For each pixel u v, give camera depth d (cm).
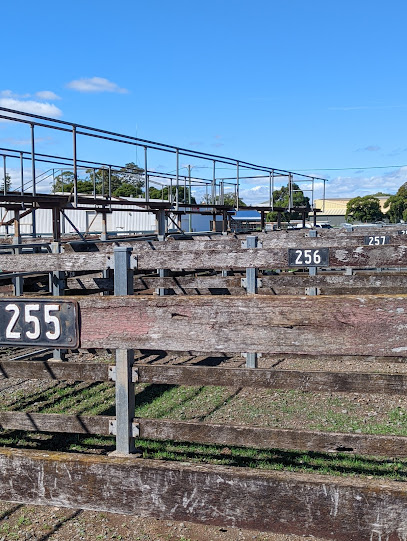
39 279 1002
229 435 364
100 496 226
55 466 229
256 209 1781
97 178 2820
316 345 225
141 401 639
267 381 409
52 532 372
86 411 604
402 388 394
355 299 220
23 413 423
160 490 221
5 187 1152
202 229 2983
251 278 648
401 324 217
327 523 206
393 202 6281
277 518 210
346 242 759
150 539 362
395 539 199
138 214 2764
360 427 543
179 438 355
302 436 357
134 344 242
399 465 456
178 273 1130
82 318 245
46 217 2689
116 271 379
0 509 407
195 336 236
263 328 230
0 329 255
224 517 216
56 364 421
